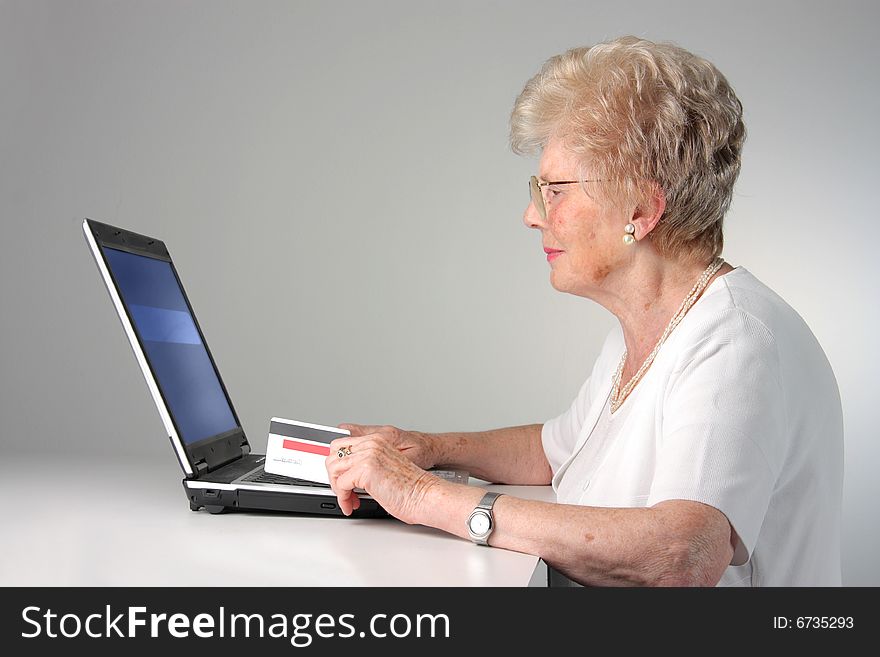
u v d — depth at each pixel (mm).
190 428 1431
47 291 3535
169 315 1545
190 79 3506
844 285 3328
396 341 3465
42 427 3551
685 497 1080
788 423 1188
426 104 3449
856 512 3311
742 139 1364
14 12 3527
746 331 1195
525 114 1398
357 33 3477
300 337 3488
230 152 3498
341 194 3477
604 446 1385
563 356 3410
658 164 1288
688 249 1351
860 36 3314
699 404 1137
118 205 3514
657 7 3375
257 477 1392
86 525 1208
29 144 3531
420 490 1199
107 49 3521
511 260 3422
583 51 1397
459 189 3439
